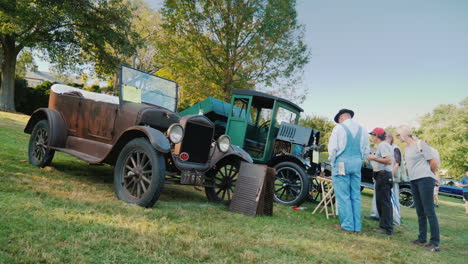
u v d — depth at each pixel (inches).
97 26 731.4
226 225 123.0
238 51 493.4
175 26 488.1
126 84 170.4
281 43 477.1
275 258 91.7
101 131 167.3
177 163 143.9
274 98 245.8
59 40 729.6
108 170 221.9
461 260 127.6
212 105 282.4
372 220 212.7
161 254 79.4
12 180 135.8
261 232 121.9
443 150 1466.5
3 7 598.9
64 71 826.8
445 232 197.8
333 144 158.7
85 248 76.6
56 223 91.2
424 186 147.4
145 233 95.1
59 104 193.9
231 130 255.4
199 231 106.7
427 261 117.0
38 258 66.3
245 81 478.0
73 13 648.4
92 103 175.0
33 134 194.5
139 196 134.3
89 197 131.9
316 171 236.7
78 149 174.1
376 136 180.5
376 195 174.9
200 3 482.9
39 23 650.2
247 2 474.6
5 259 63.7
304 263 91.4
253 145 253.3
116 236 88.6
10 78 766.5
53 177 161.6
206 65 509.4
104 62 779.4
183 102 549.3
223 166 183.6
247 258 86.2
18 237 76.8
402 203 379.2
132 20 1023.0
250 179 160.2
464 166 1425.9
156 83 188.5
